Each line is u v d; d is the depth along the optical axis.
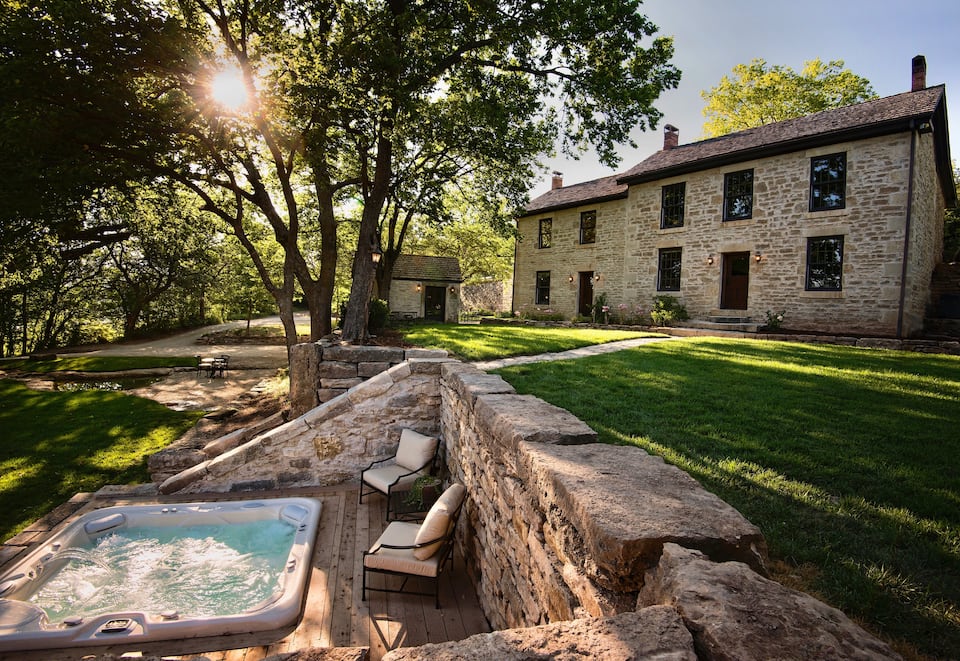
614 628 1.25
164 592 4.45
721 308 15.73
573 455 2.67
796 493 2.89
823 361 8.02
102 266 25.31
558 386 6.05
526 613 2.86
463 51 10.84
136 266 26.41
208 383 15.09
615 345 10.79
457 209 22.23
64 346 25.06
